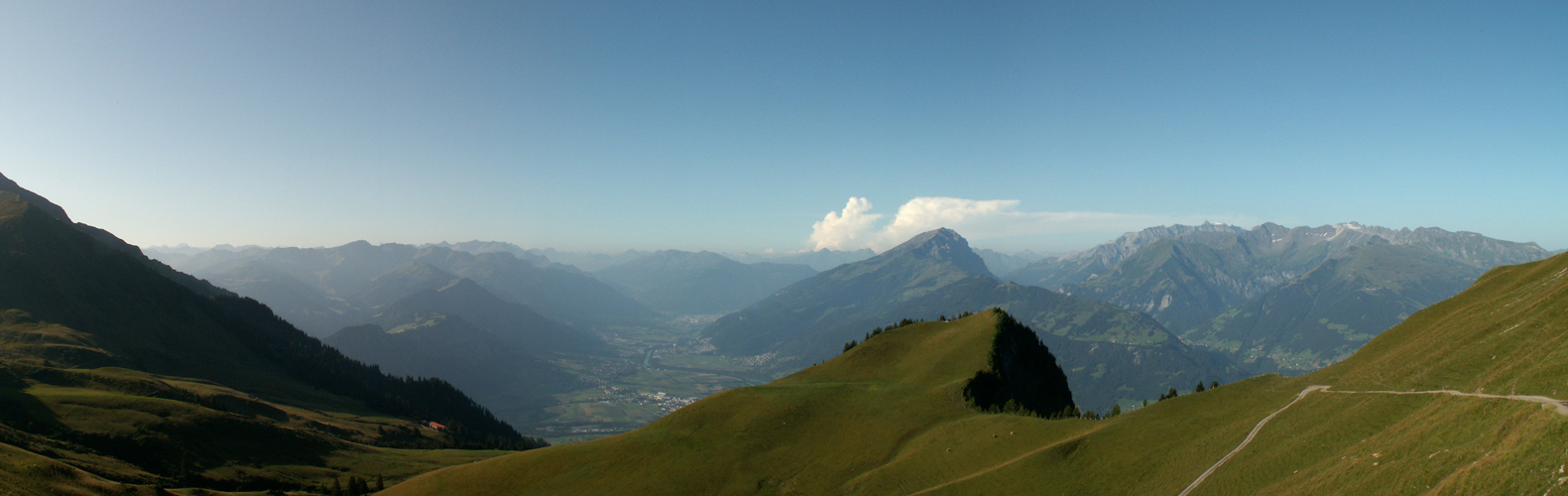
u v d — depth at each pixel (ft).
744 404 496.23
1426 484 202.39
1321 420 297.53
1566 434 184.96
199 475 506.89
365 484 526.16
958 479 343.87
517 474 409.08
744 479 384.47
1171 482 282.56
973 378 526.16
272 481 547.90
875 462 392.27
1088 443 343.26
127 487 385.29
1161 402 396.16
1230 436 309.22
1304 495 229.25
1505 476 183.52
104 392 624.18
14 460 356.18
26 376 619.26
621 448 430.20
